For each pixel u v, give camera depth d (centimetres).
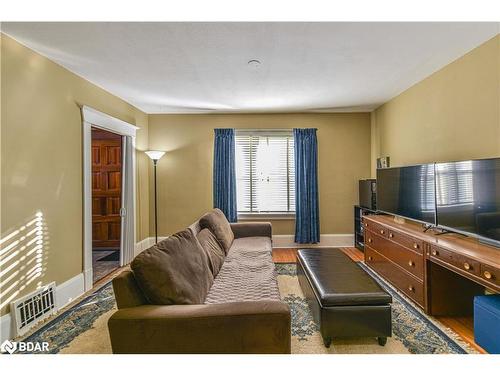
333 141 489
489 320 176
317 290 201
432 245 227
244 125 490
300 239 479
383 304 187
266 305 142
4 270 210
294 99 405
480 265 179
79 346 200
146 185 483
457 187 232
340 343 197
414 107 344
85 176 304
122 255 399
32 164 237
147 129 485
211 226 304
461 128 264
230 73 301
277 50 247
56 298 258
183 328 133
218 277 233
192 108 453
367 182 436
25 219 229
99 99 341
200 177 491
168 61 268
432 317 233
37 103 243
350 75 311
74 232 289
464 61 259
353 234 490
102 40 225
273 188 498
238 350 134
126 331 132
